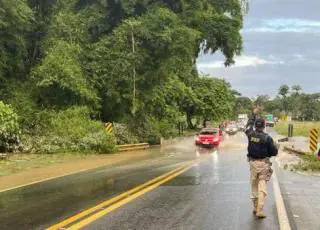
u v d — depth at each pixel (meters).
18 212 10.04
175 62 38.69
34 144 28.83
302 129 75.31
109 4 40.72
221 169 19.41
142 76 39.38
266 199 11.92
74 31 38.22
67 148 29.66
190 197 11.97
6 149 27.95
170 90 54.56
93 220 9.12
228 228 8.55
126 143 36.44
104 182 15.14
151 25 38.38
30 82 36.03
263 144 9.85
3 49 34.28
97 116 39.62
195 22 42.94
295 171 19.56
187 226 8.68
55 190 13.43
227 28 43.84
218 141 39.84
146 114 43.03
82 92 35.19
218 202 11.26
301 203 11.44
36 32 38.72
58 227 8.55
